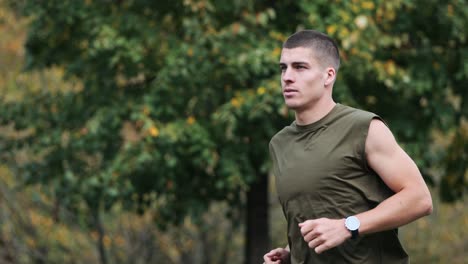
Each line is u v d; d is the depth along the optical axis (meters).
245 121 21.27
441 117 21.97
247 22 21.20
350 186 7.61
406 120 22.25
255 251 23.67
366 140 7.54
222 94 21.59
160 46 21.14
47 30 23.31
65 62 24.06
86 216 28.55
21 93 28.62
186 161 22.19
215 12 21.33
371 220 7.33
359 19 19.64
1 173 29.53
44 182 23.88
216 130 21.14
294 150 7.93
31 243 29.95
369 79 22.09
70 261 30.78
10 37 29.62
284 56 7.89
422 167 22.05
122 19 21.41
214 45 20.08
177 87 21.09
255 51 19.55
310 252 7.94
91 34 21.33
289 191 7.84
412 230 33.47
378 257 7.80
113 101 22.33
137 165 20.58
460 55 22.20
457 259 33.44
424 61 22.05
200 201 23.03
